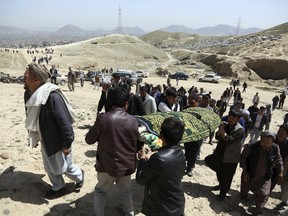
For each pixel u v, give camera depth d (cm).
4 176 506
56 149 432
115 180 426
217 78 4769
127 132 389
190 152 670
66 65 6412
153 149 488
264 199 567
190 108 734
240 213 576
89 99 1802
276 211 620
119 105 398
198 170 741
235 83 3806
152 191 346
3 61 6303
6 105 1223
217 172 604
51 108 410
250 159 579
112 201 491
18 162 587
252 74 5738
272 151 564
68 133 416
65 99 431
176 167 331
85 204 467
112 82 802
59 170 446
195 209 545
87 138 398
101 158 390
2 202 431
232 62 6028
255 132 1088
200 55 9438
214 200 597
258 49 7681
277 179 600
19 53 7675
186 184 641
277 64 5794
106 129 381
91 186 525
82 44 11256
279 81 5119
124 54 10494
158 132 536
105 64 7131
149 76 5419
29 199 452
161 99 727
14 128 852
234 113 566
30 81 422
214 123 651
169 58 12069
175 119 340
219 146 595
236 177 759
